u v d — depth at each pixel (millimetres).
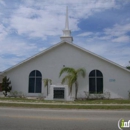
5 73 24812
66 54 24234
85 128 7797
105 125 8391
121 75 23109
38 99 20703
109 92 23047
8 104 15758
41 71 24328
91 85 23406
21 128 7711
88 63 23750
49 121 9086
